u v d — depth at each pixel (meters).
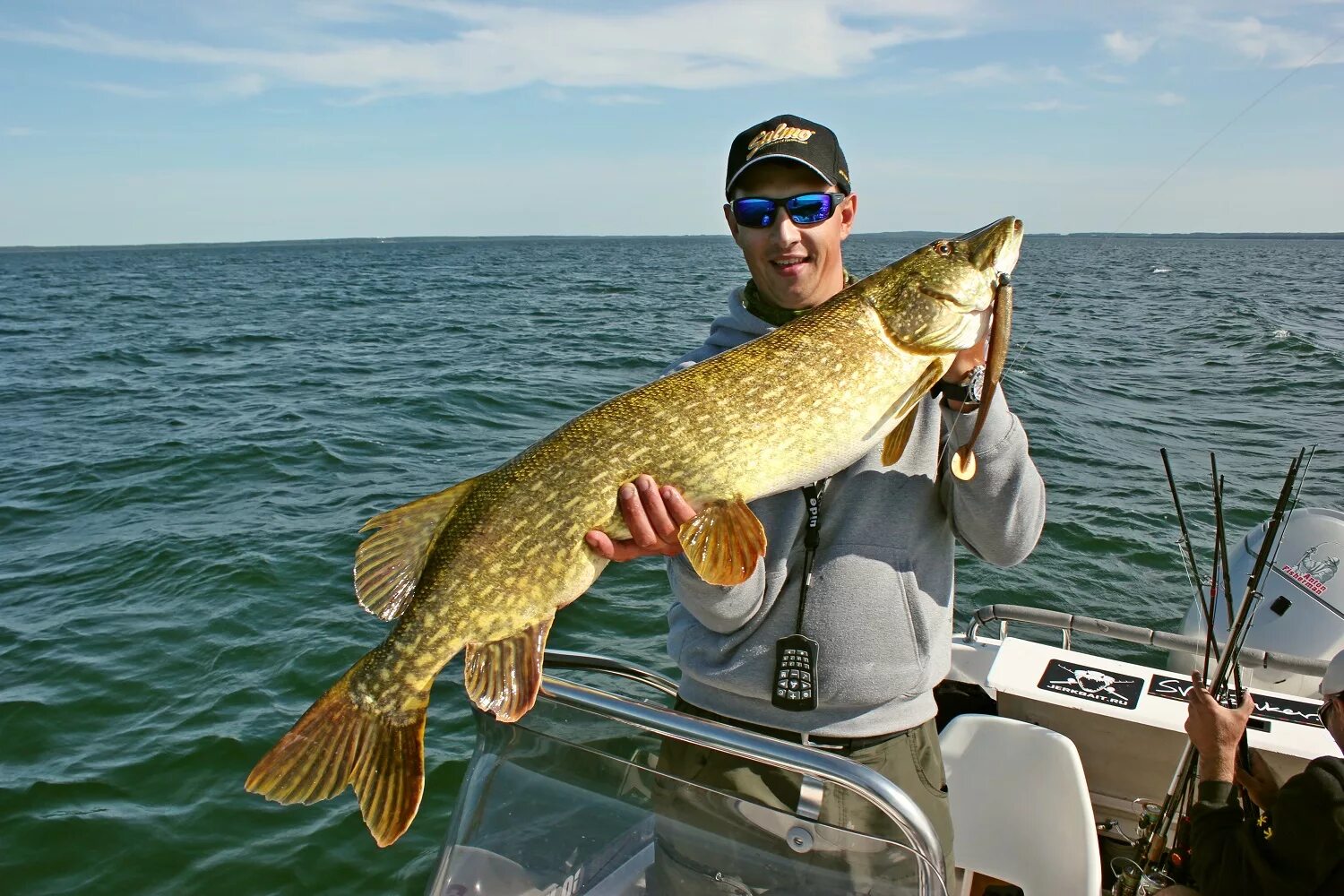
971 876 3.61
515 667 2.45
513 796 2.42
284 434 14.21
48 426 15.51
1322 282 60.72
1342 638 4.71
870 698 2.48
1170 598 8.33
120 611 8.23
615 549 2.52
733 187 2.80
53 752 6.22
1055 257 91.19
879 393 2.62
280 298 47.25
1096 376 19.84
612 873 2.27
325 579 8.78
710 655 2.62
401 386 18.58
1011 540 2.49
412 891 5.05
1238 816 3.13
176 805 5.72
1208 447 13.48
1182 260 99.88
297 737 2.43
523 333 28.38
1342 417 15.56
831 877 2.09
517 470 2.53
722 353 2.62
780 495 2.63
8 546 9.91
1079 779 3.37
